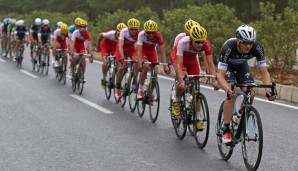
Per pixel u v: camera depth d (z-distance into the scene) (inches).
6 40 1173.7
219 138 355.6
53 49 774.5
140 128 446.0
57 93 644.7
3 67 959.0
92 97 617.0
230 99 331.0
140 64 481.4
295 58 765.3
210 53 394.6
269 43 765.3
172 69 827.4
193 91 386.9
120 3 2336.4
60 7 2913.4
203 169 323.0
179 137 407.2
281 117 486.3
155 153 362.3
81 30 676.7
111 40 610.9
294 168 324.5
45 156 353.1
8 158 348.2
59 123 462.3
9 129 435.8
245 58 335.3
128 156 354.0
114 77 584.7
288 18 762.8
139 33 493.7
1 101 578.2
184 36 426.6
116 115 506.3
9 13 3469.5
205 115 371.6
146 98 482.3
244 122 321.1
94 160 343.6
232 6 1851.6
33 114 503.8
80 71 645.3
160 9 2294.5
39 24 910.4
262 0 1754.4
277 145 382.9
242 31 304.2
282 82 666.2
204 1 1806.1
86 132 427.2
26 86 705.0
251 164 313.6
